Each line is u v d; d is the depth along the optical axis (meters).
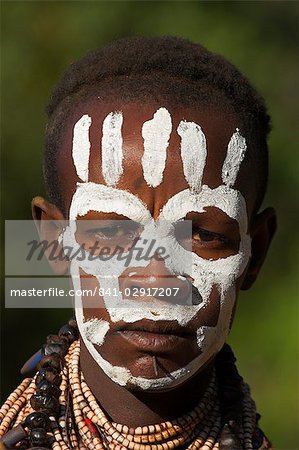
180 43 5.30
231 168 4.87
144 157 4.72
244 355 14.91
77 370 5.20
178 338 4.73
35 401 5.09
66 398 5.20
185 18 15.89
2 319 14.17
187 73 5.05
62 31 15.64
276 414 14.46
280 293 15.32
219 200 4.81
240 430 5.24
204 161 4.79
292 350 14.76
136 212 4.70
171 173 4.73
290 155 16.08
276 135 16.09
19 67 15.43
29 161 15.02
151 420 5.01
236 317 15.15
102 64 5.16
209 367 5.21
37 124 15.18
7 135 15.10
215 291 4.84
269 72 16.33
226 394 5.31
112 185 4.76
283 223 15.73
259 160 5.14
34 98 15.30
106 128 4.82
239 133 4.95
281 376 14.69
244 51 16.11
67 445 5.02
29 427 5.02
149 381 4.71
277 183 15.83
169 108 4.83
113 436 4.98
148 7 15.91
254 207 5.14
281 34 16.66
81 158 4.87
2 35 15.59
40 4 15.73
